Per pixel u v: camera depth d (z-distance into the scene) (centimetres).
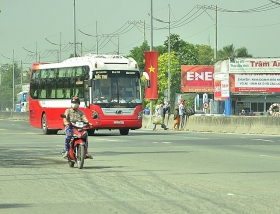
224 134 4941
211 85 12106
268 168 2359
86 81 4672
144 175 2150
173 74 14412
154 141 4050
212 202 1555
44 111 5312
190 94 12506
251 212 1410
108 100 4666
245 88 10131
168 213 1402
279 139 4138
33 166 2509
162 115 6031
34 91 5528
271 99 10688
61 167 2459
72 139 2408
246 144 3678
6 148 3541
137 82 4775
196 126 5747
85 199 1620
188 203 1539
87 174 2197
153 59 6850
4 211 1453
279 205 1506
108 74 4694
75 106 2414
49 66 5269
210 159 2739
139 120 4731
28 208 1492
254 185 1878
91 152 3173
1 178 2105
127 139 4303
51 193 1741
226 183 1927
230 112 10131
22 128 6862
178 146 3556
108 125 4650
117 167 2427
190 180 2005
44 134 5344
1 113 11938
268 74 10131
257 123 5009
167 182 1955
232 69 10106
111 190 1783
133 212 1419
